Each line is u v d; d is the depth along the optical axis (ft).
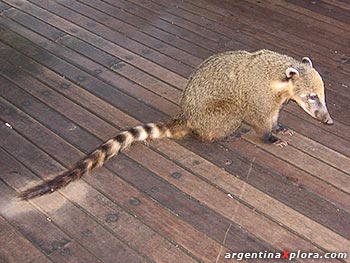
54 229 4.08
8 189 4.45
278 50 6.38
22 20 6.98
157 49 6.36
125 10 7.22
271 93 4.62
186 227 4.09
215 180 4.52
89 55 6.25
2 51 6.33
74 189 4.42
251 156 4.78
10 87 5.70
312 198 4.34
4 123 5.18
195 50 6.35
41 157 4.78
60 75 5.90
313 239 4.00
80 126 5.15
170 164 4.68
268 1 7.41
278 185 4.47
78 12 7.18
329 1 7.39
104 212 4.22
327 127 5.11
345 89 5.65
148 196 4.36
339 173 4.59
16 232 4.06
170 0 7.47
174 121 4.88
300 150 4.84
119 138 4.61
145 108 5.38
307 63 4.76
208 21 6.97
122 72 5.93
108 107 5.40
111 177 4.54
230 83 4.67
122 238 4.00
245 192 4.40
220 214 4.20
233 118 4.81
